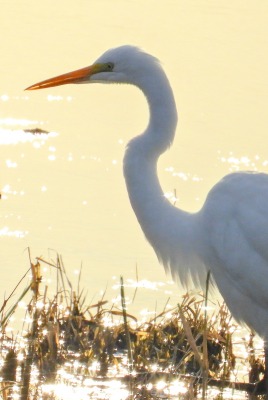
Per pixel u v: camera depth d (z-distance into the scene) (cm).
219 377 980
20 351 973
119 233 1352
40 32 2280
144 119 1803
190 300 1098
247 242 925
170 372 937
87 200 1448
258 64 2108
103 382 938
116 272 1239
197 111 1830
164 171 1564
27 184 1486
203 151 1652
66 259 1262
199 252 967
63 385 927
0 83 1934
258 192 931
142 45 2189
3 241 1300
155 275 1245
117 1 2584
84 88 1989
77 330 1035
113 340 1004
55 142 1661
